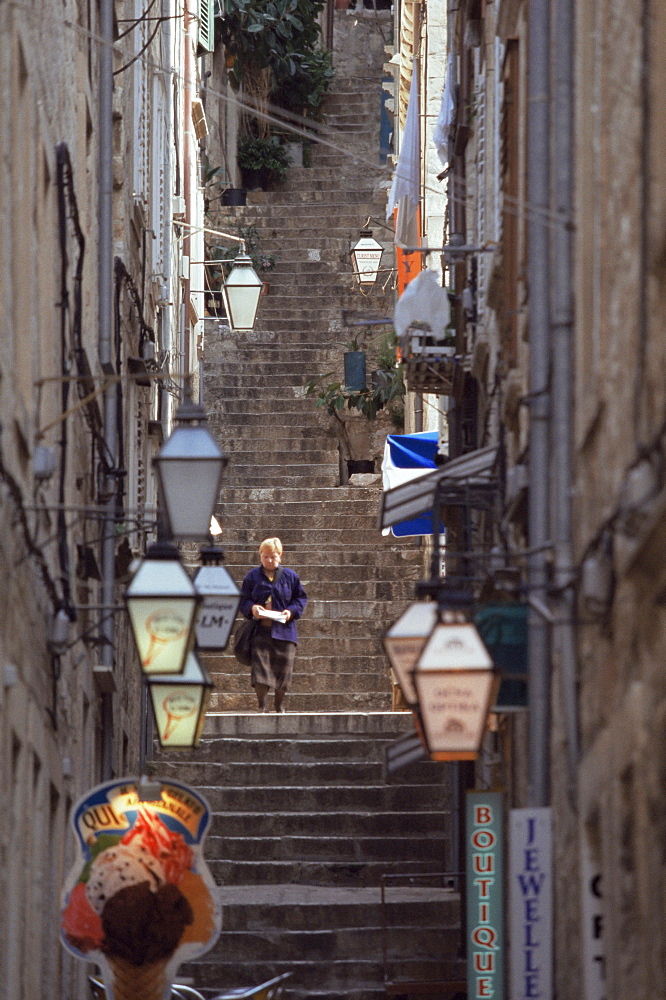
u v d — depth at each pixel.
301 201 44.50
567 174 12.51
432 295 20.30
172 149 31.64
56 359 15.43
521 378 15.05
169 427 31.02
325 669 29.09
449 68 27.52
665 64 8.27
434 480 18.06
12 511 11.76
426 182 31.11
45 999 15.17
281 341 38.97
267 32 45.38
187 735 14.34
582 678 11.35
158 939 15.20
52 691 15.00
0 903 11.27
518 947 11.88
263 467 34.84
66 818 16.89
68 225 17.34
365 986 20.81
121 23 23.52
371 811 24.77
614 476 9.77
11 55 12.12
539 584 12.64
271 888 23.27
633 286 9.05
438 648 11.01
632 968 9.11
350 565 31.42
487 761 19.55
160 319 29.80
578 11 12.21
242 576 31.73
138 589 12.34
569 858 11.75
